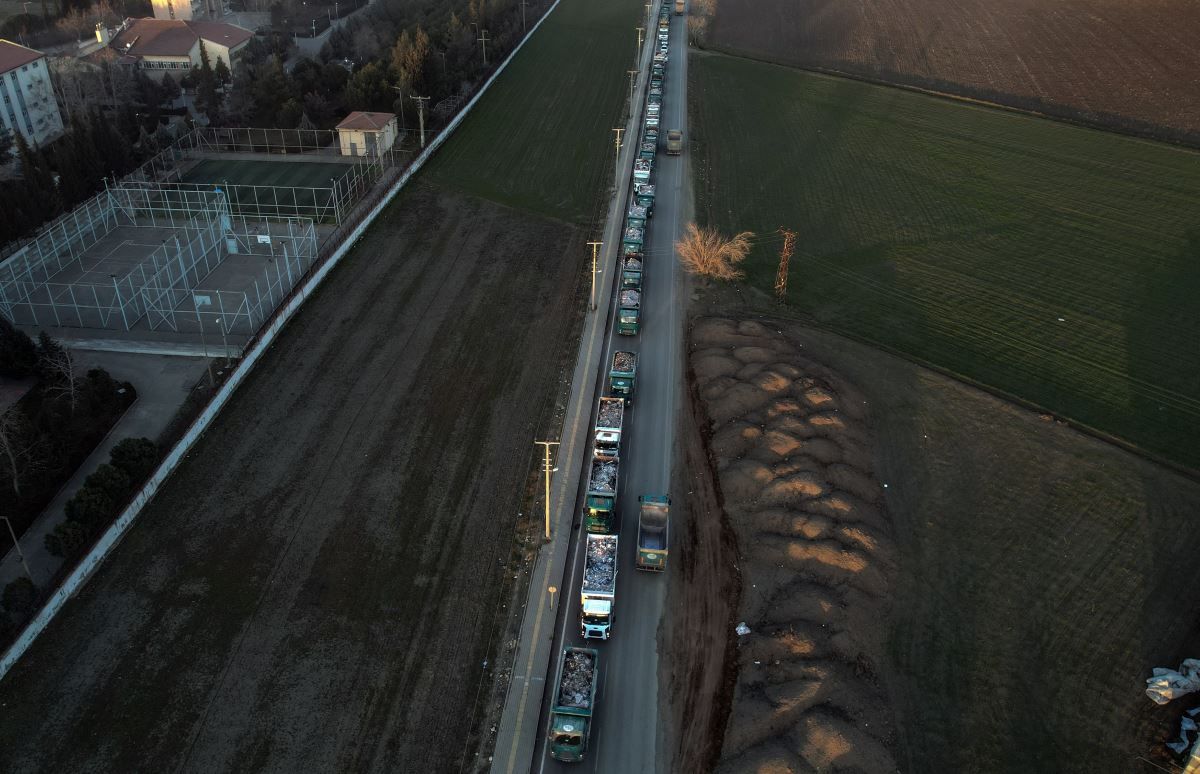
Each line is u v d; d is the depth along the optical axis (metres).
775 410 69.94
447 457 66.38
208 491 62.34
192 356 77.81
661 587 55.62
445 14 179.50
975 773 45.22
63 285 88.50
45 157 114.44
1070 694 49.38
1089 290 92.94
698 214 108.44
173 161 120.56
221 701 47.84
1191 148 134.00
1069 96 158.00
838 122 142.12
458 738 46.31
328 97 143.88
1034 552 58.84
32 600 51.69
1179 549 59.38
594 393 74.12
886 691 49.16
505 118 141.25
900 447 68.38
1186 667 50.59
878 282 93.31
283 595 54.38
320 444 67.31
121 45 157.38
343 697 48.25
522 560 57.53
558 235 102.38
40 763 44.59
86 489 57.25
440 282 91.19
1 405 70.44
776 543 57.81
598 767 45.00
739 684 49.12
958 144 133.88
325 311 85.00
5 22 175.00
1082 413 73.50
